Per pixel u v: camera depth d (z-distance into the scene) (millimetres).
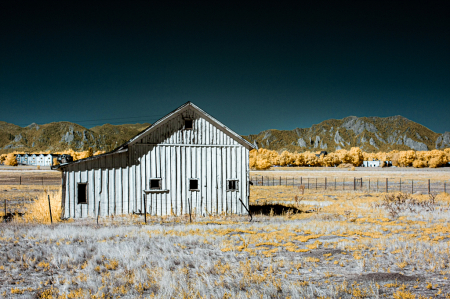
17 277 8109
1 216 19422
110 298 6719
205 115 20531
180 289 6816
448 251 9633
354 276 7836
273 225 15766
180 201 20016
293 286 6824
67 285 7328
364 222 17125
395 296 6359
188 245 11234
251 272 8133
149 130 19828
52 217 18172
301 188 38844
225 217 19359
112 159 19359
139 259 9156
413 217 17953
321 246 11094
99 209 19062
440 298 6289
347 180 62688
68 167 18797
